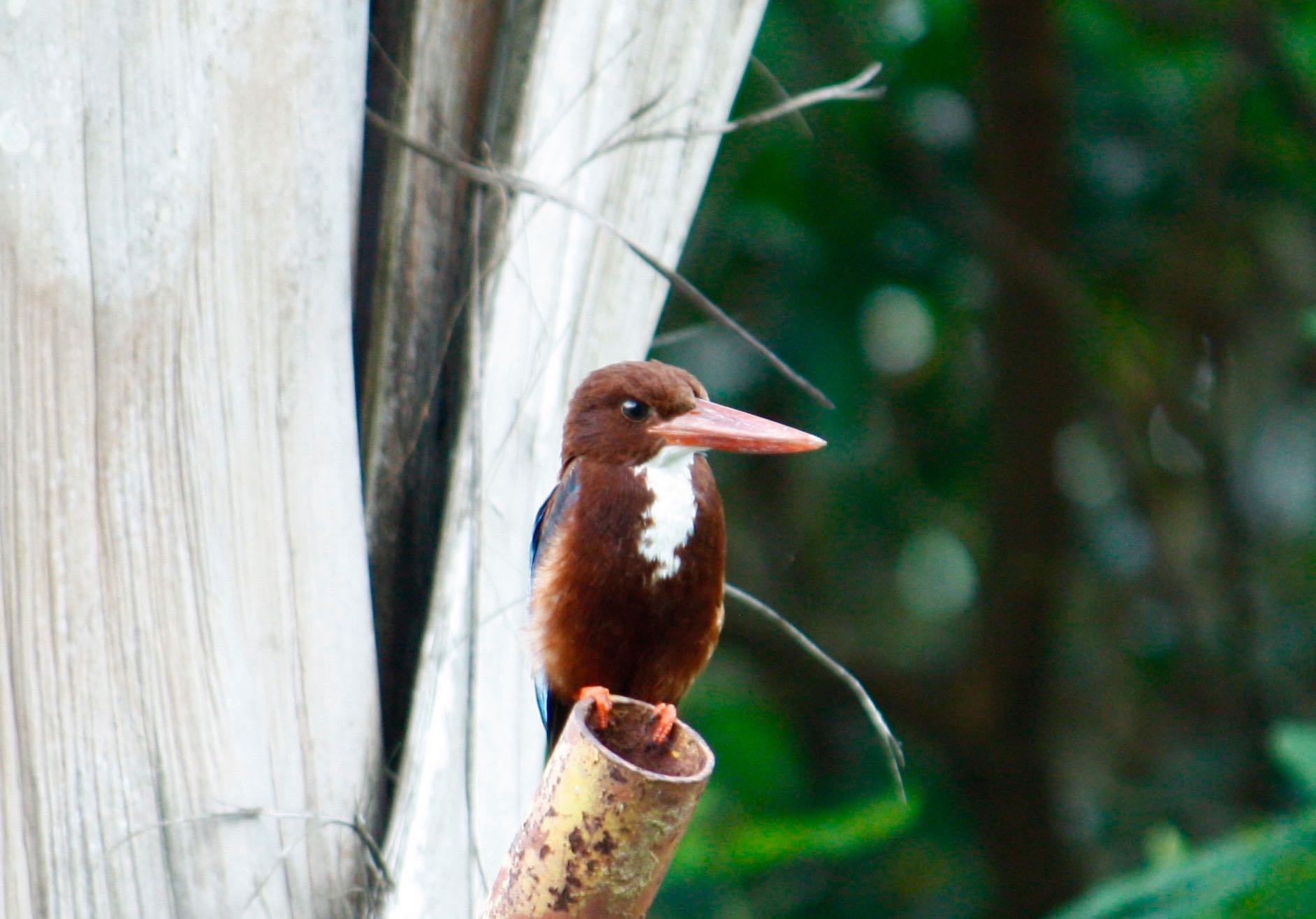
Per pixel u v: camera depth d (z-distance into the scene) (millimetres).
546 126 5504
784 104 5523
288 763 5422
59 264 5402
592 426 5484
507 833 5457
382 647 5473
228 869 5410
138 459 5410
